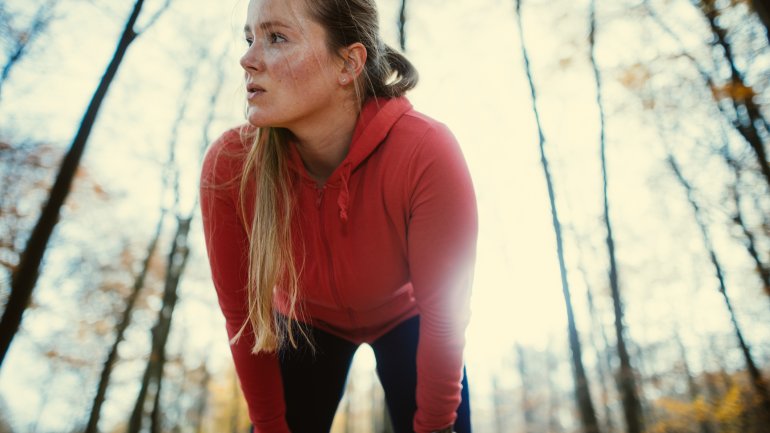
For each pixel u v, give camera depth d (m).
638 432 10.52
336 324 1.43
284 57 1.06
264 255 1.16
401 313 1.44
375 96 1.18
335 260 1.24
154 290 15.27
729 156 10.83
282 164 1.21
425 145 1.12
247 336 1.31
